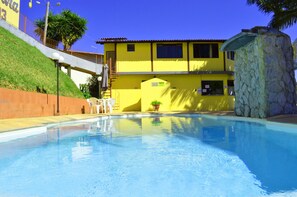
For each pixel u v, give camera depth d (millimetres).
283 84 9727
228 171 3816
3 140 6352
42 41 23031
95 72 29797
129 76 21609
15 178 3682
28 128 7387
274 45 9773
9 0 17016
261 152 5012
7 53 12664
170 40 21078
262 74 9609
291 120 7707
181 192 3004
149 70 21406
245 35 10117
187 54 21562
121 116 15516
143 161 4539
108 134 7922
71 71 26359
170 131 8453
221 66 21609
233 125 9562
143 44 21609
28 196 2959
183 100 21203
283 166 4027
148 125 10531
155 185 3275
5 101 9414
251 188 3080
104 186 3283
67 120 10883
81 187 3264
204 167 4066
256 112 10258
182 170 3924
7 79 10633
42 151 5523
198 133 7879
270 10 14406
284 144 5715
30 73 13461
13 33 16328
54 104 13484
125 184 3352
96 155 5094
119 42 21219
